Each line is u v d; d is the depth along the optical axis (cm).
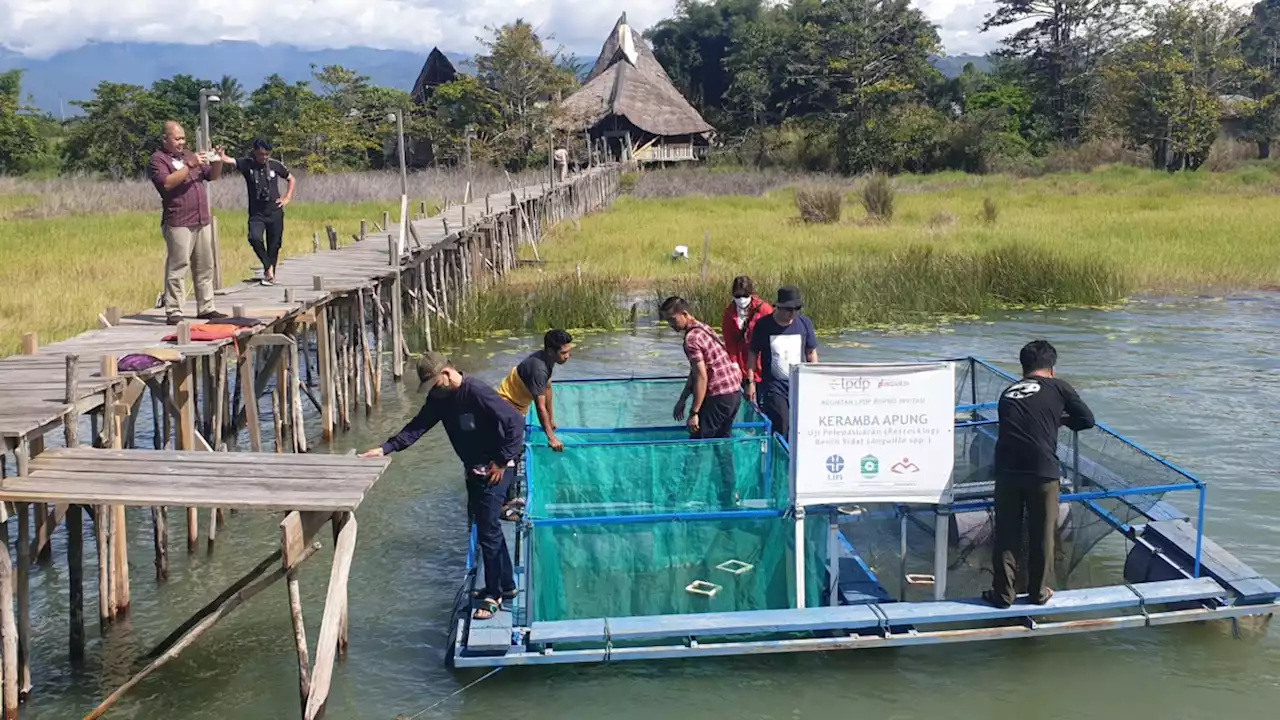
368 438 1312
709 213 3625
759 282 1989
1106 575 873
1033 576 727
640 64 7081
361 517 1040
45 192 3941
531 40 5678
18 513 700
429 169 5122
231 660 769
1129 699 696
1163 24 5606
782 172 5575
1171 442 1207
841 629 732
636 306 2014
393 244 1587
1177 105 5256
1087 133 6103
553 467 826
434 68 6019
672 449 830
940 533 743
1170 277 2245
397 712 690
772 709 689
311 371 1688
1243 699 695
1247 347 1686
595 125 6156
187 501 659
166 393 995
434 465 1196
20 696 709
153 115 5316
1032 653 752
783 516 756
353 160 5378
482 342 1838
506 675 734
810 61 6588
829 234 2841
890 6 6556
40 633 813
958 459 914
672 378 1041
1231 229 2769
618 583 766
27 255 2328
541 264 2527
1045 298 2066
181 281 1127
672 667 739
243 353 1073
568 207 3581
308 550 673
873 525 875
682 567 770
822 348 1730
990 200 3134
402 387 1565
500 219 2453
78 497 662
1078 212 3312
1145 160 5481
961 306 2008
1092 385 1464
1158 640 767
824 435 718
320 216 3269
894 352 1697
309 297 1273
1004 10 6656
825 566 765
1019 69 6856
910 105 6041
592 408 1038
